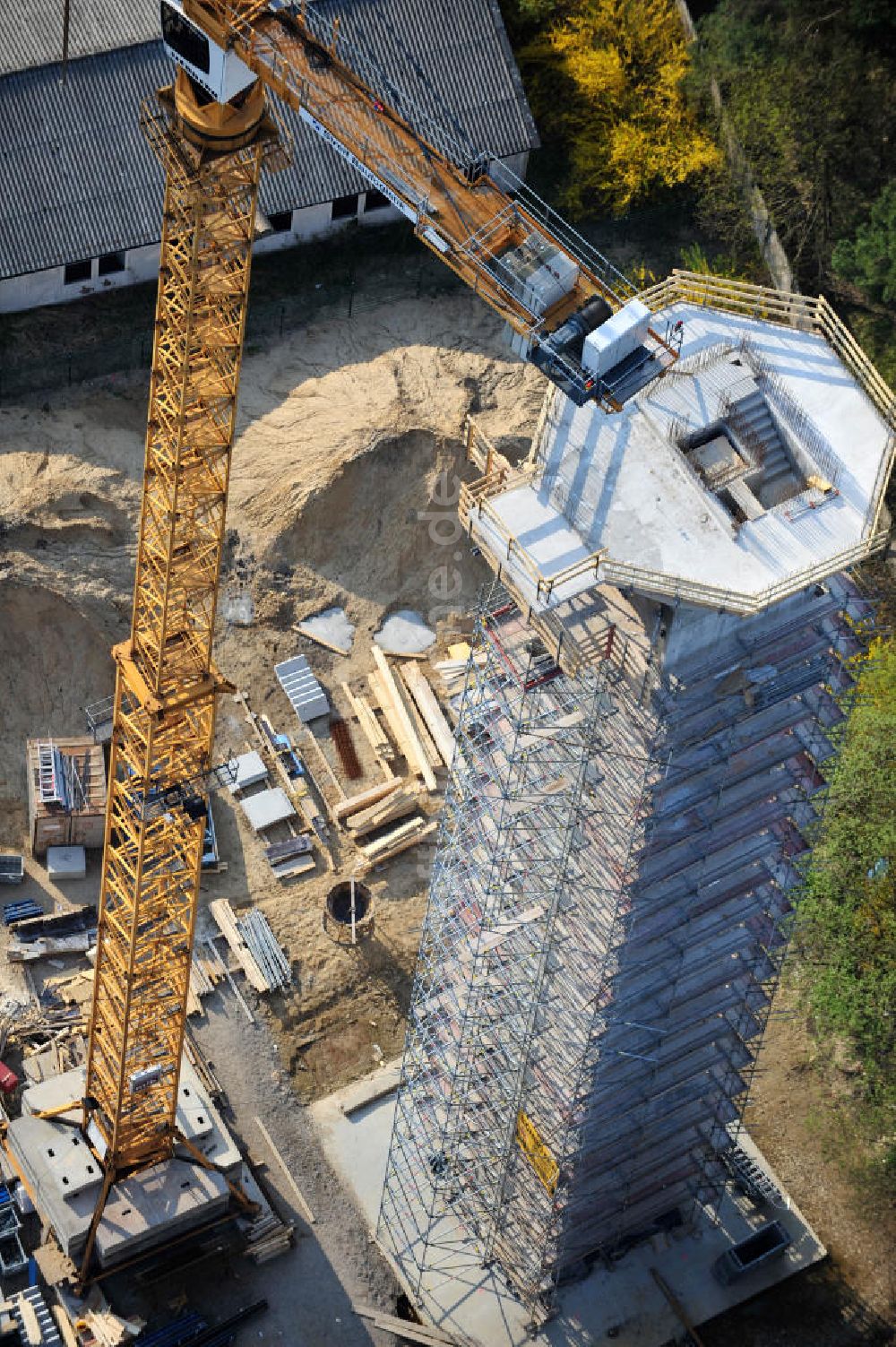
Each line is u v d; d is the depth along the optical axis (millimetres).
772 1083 118250
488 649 93438
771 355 92500
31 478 125625
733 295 94125
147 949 100875
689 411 90375
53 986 117750
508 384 132250
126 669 92812
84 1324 106750
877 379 91375
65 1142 108375
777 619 89625
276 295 134500
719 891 96625
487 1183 109688
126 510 126938
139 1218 107312
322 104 82312
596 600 88750
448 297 135625
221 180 81438
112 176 129625
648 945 95688
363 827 123438
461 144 91688
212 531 92312
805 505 88562
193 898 99625
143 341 131500
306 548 129500
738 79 136000
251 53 79250
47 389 129625
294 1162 113250
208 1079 115062
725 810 93500
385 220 136750
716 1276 111250
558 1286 110125
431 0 136000
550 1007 99250
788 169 135625
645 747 88125
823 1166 115562
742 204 137250
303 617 128875
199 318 83875
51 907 120500
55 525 124500
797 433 90500
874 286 131125
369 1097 115562
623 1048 99188
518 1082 102125
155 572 90375
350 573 130250
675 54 137375
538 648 92250
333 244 136125
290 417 130750
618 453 89438
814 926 118250
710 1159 109812
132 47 131125
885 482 89250
